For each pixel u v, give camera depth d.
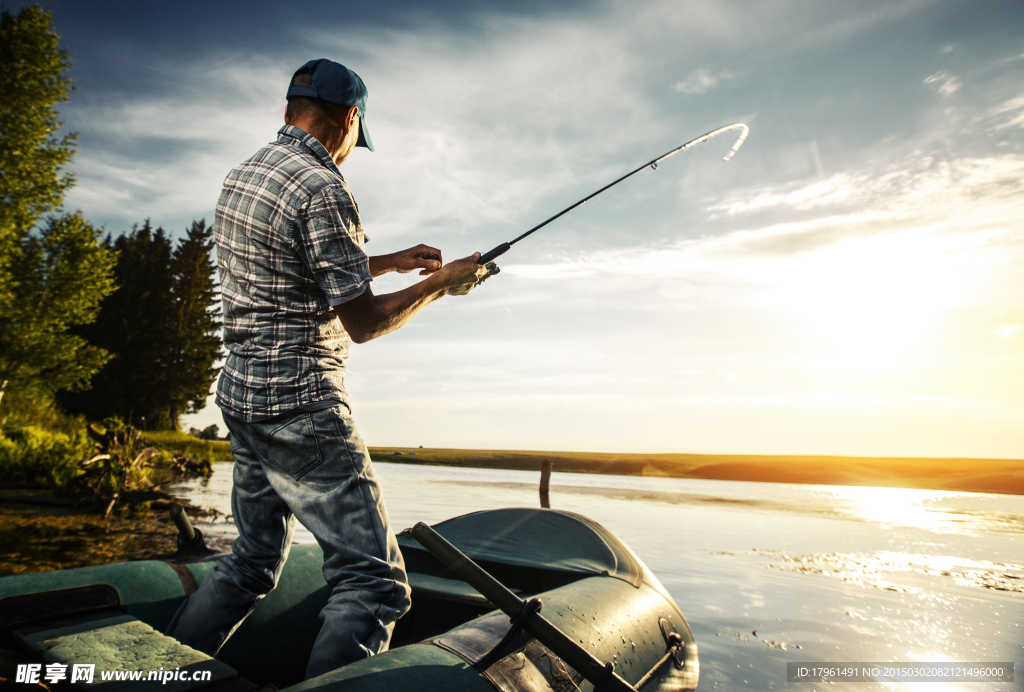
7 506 7.63
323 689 0.95
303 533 6.07
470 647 1.25
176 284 38.47
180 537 3.78
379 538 1.21
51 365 17.09
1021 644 3.37
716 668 2.90
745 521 10.55
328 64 1.37
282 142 1.29
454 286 1.48
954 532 9.74
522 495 13.30
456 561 1.18
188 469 15.95
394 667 1.08
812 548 7.17
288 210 1.17
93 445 9.88
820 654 3.14
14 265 16.94
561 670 1.39
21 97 14.90
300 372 1.18
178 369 35.28
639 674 1.72
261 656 1.77
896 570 5.73
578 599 1.84
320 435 1.17
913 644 3.35
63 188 15.93
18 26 14.86
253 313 1.20
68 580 1.42
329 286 1.16
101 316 29.89
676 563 5.87
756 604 4.24
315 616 1.93
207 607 1.32
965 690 2.72
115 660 0.90
